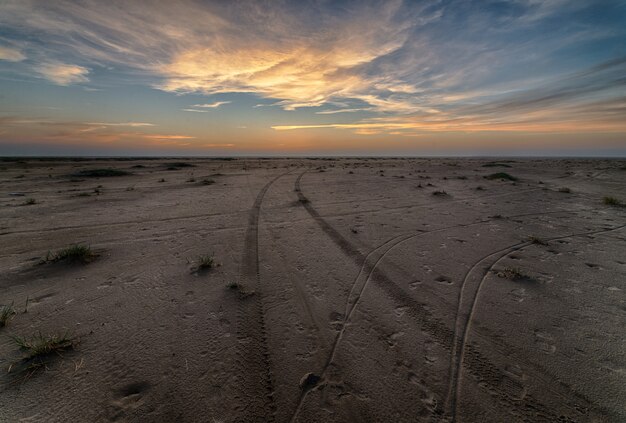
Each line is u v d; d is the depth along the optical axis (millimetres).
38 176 20016
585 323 3385
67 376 2537
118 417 2164
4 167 28766
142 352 2861
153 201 10773
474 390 2451
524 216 8812
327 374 2627
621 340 3072
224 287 4266
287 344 3037
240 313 3602
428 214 8977
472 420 2178
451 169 29922
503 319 3482
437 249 5898
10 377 2514
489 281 4484
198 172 24625
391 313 3625
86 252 5262
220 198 11531
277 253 5660
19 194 12156
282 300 3926
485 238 6641
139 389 2424
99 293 4023
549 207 10195
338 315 3584
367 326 3357
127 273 4684
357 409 2273
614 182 18453
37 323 3291
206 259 5051
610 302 3854
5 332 3119
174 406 2268
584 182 18500
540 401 2338
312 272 4812
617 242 6391
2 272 4625
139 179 18812
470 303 3850
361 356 2861
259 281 4480
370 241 6391
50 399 2311
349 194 12680
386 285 4367
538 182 18328
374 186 15398
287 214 8852
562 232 7141
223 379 2545
